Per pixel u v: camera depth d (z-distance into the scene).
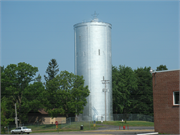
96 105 73.88
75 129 56.50
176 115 30.30
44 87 72.50
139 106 92.62
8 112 69.75
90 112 73.69
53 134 41.53
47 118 79.00
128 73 96.69
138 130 49.19
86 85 72.25
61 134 40.59
